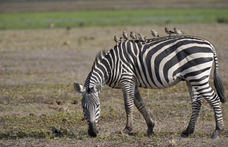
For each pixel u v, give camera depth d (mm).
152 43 22672
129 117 23406
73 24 122438
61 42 76562
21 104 33125
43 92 37688
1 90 38312
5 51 66188
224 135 22891
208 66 21422
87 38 80062
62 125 26922
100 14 178750
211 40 70500
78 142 22516
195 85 21562
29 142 22734
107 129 25688
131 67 22578
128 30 93438
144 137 23172
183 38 22078
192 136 23016
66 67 51375
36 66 52562
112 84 23469
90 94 20859
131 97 22812
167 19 131500
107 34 87062
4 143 22625
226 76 42156
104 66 22812
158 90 37281
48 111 31141
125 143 22000
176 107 30781
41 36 87938
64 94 36750
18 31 101312
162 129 25156
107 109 31203
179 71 21859
